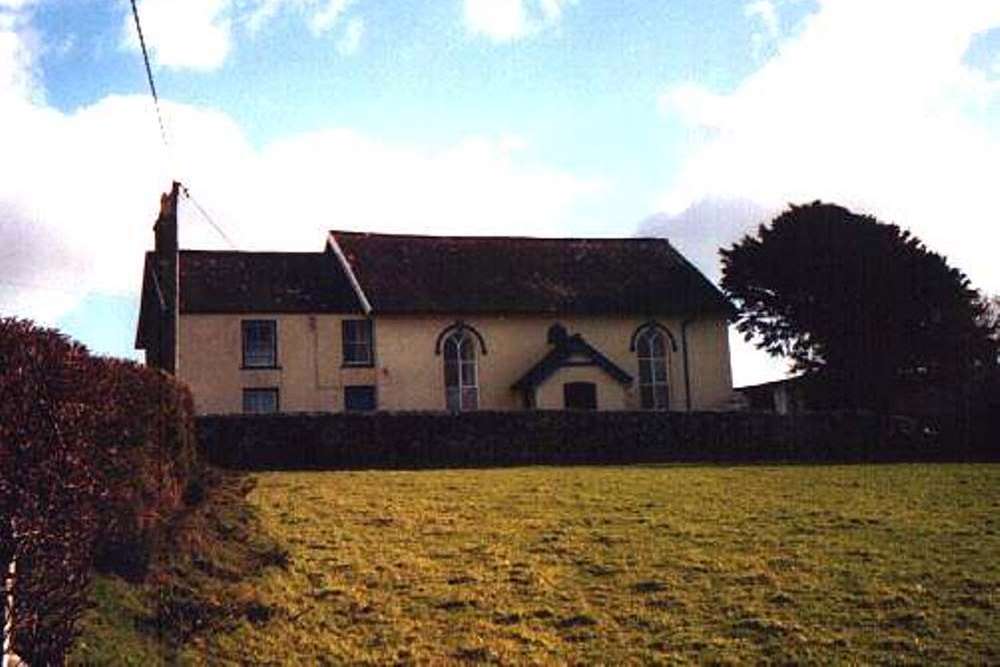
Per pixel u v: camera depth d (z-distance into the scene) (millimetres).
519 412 39469
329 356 48875
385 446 37625
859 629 17453
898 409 57000
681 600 19094
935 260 58406
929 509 26547
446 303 50250
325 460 36906
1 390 11281
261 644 16453
